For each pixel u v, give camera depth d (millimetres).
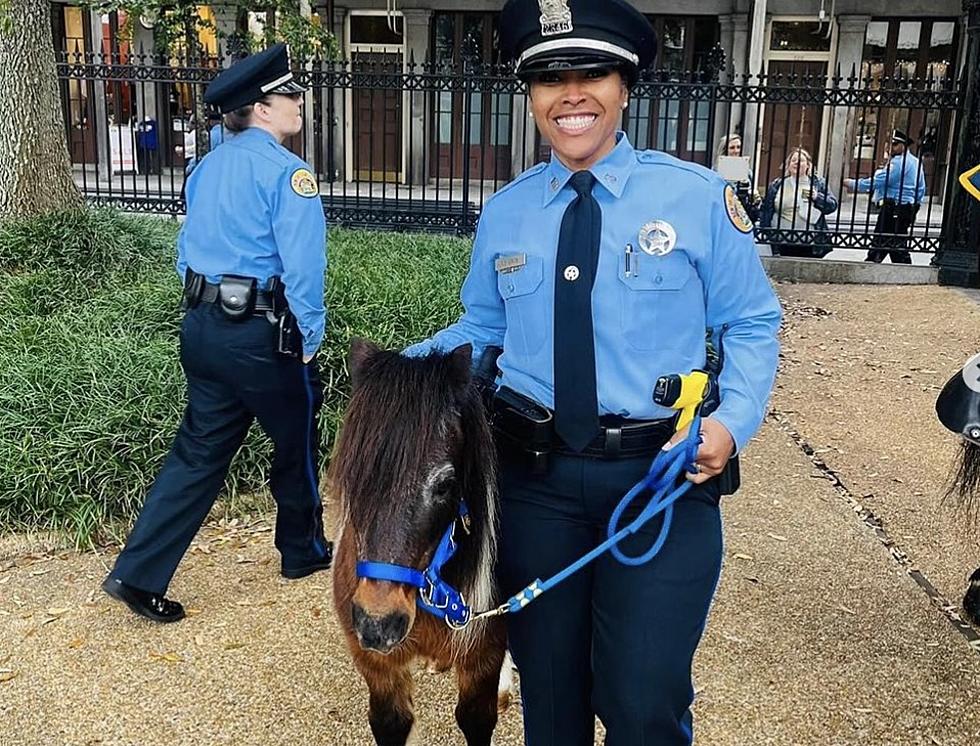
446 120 19188
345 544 2369
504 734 3170
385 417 2029
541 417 2191
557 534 2246
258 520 4848
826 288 10781
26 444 4809
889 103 10781
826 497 5164
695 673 3514
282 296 3715
